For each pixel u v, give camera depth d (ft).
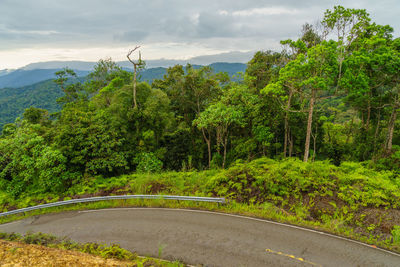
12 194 62.13
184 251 28.81
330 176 44.09
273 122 85.10
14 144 66.49
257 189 44.32
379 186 39.17
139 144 86.43
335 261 25.53
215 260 26.66
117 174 73.51
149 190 51.49
